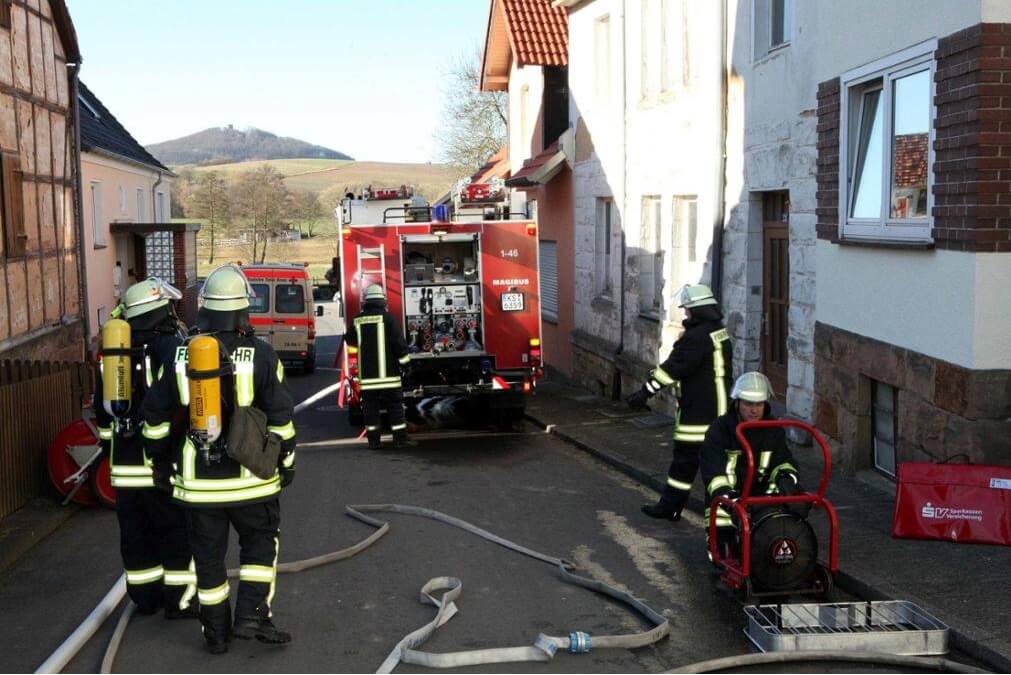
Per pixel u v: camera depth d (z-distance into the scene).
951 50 7.45
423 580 7.11
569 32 19.47
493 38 23.50
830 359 9.82
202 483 5.45
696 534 8.31
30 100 15.47
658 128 14.73
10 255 13.88
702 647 5.75
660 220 15.18
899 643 5.50
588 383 18.61
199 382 5.30
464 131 50.59
